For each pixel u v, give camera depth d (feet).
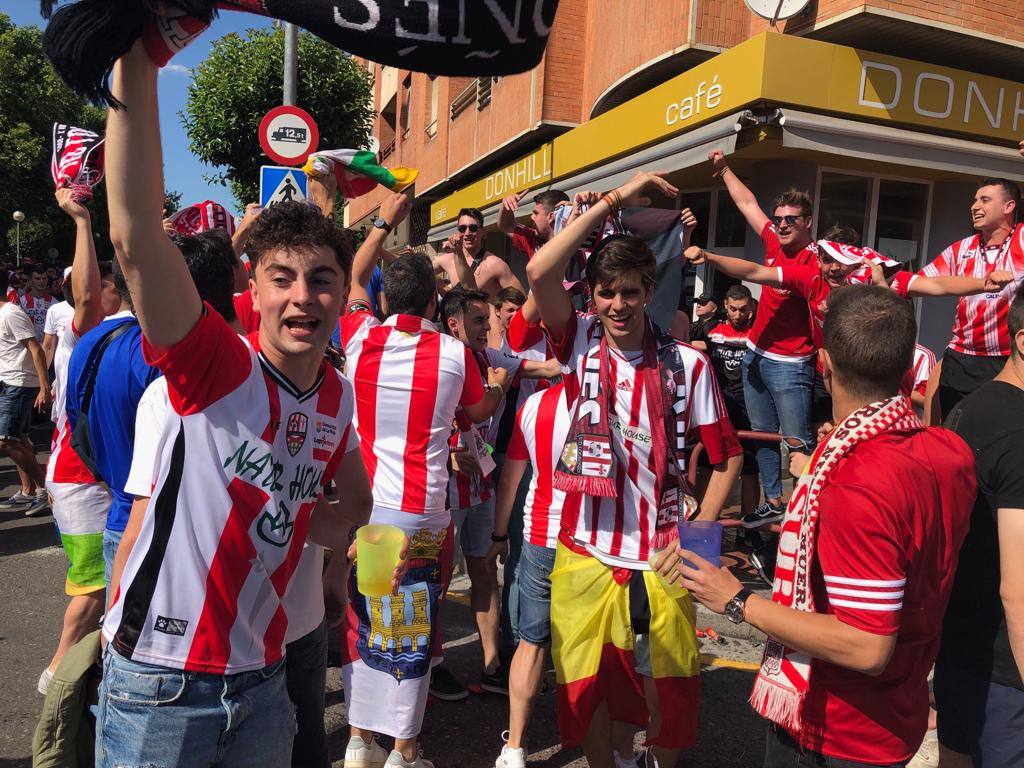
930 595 5.78
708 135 23.81
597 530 8.51
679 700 8.32
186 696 5.26
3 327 20.72
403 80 72.90
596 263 8.15
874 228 28.14
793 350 16.01
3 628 13.91
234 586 5.41
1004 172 25.76
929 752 9.71
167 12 4.03
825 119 22.61
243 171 46.62
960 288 11.98
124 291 8.79
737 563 17.97
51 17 3.65
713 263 15.33
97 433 8.24
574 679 8.49
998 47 25.07
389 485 9.27
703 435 8.57
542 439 9.27
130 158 4.50
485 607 12.05
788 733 6.22
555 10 3.74
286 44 29.25
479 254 17.66
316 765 7.95
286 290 5.40
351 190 11.85
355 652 9.10
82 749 6.73
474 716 11.32
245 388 5.41
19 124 103.04
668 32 27.53
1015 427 6.54
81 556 10.46
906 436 5.81
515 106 41.11
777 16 23.77
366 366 9.41
